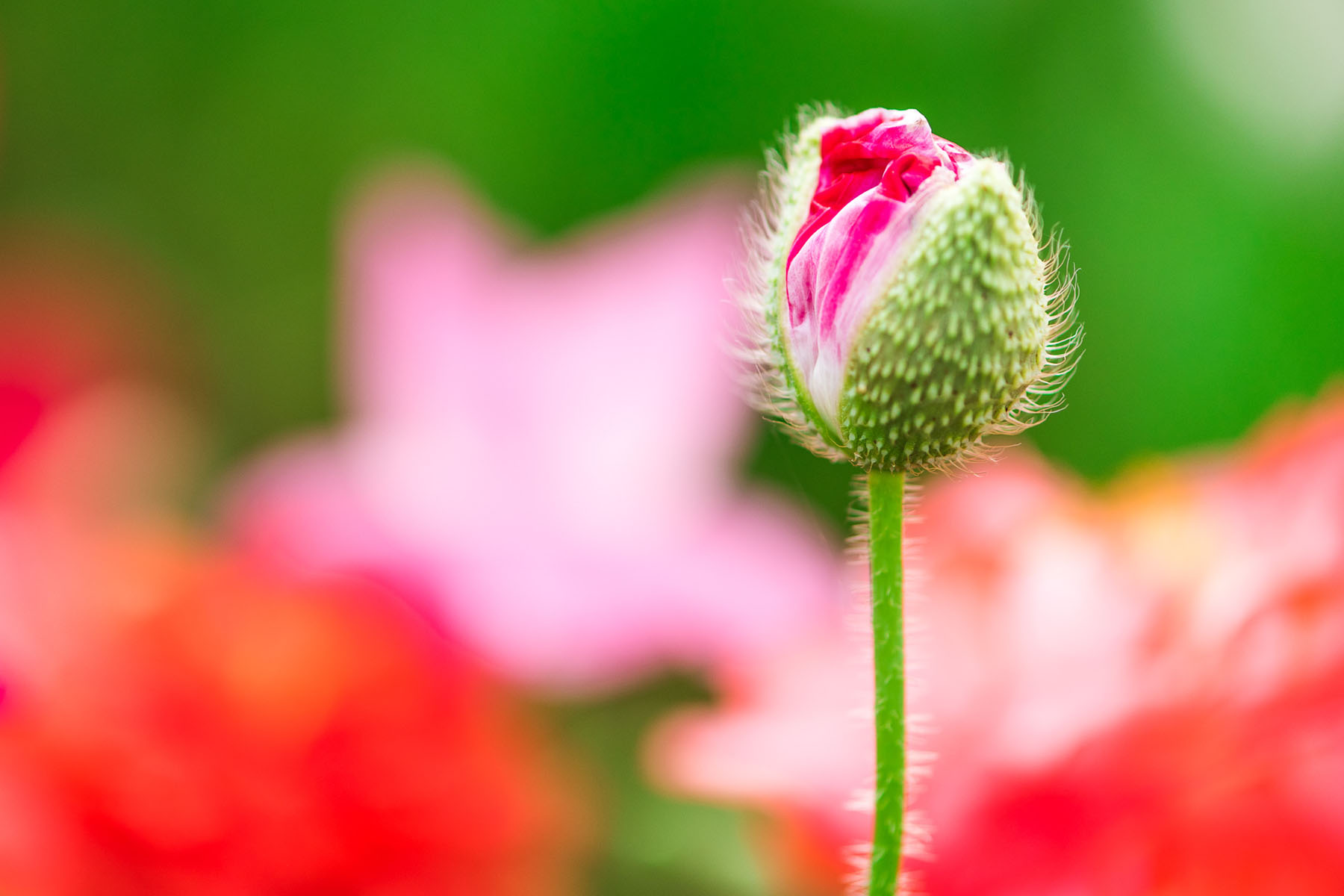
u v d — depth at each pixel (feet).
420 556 1.26
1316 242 2.24
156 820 1.17
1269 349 2.23
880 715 0.98
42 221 3.01
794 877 1.21
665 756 1.21
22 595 1.19
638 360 1.37
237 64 3.08
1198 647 1.15
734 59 2.47
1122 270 2.31
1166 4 2.36
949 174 0.99
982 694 1.18
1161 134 2.34
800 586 1.33
